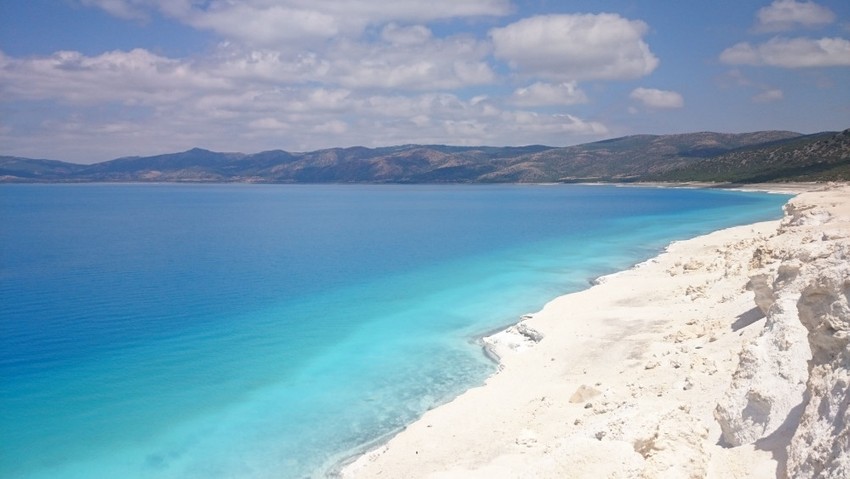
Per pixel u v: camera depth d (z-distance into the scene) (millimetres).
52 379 33406
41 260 77875
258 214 167625
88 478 23047
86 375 34031
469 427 24625
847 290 12195
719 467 12969
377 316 46656
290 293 56125
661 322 35062
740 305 30766
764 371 15828
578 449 13711
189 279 63906
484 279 61031
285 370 34562
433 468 21438
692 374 22281
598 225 116562
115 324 45156
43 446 25469
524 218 141625
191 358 36906
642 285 47312
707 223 109250
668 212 139625
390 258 78312
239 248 90688
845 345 11773
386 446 24172
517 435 22734
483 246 89125
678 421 14109
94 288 59094
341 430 26750
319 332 42406
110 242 98875
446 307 48969
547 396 26453
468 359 35688
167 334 42281
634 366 27672
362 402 29766
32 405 29812
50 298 54344
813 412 11422
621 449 13148
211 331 42969
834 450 9930
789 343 16125
